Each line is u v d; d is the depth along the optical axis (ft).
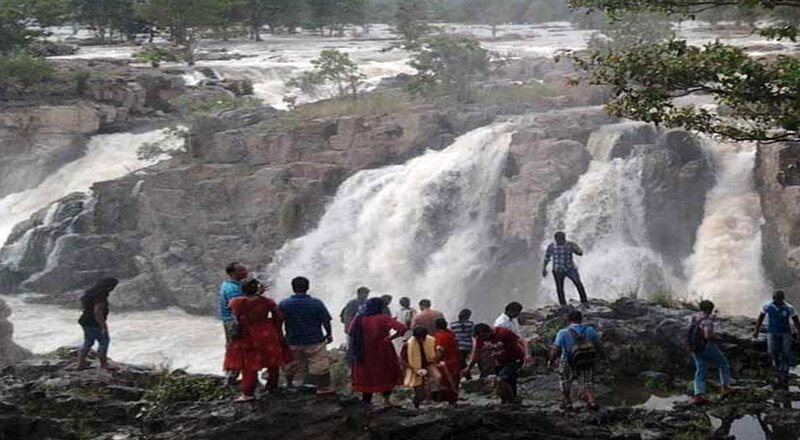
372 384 45.21
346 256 125.90
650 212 109.91
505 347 49.49
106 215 141.49
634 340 59.82
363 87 182.39
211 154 144.66
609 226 110.52
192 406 47.60
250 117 150.71
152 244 135.85
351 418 44.32
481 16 358.64
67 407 50.90
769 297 98.43
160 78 194.39
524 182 115.85
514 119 128.16
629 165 112.06
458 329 57.26
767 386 54.44
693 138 111.75
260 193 132.26
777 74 44.96
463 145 127.13
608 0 50.98
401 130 135.74
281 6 303.27
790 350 54.49
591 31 292.81
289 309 45.62
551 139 119.34
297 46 271.28
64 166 171.22
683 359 58.49
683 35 212.02
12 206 164.45
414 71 198.90
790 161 98.27
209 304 127.34
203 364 101.91
